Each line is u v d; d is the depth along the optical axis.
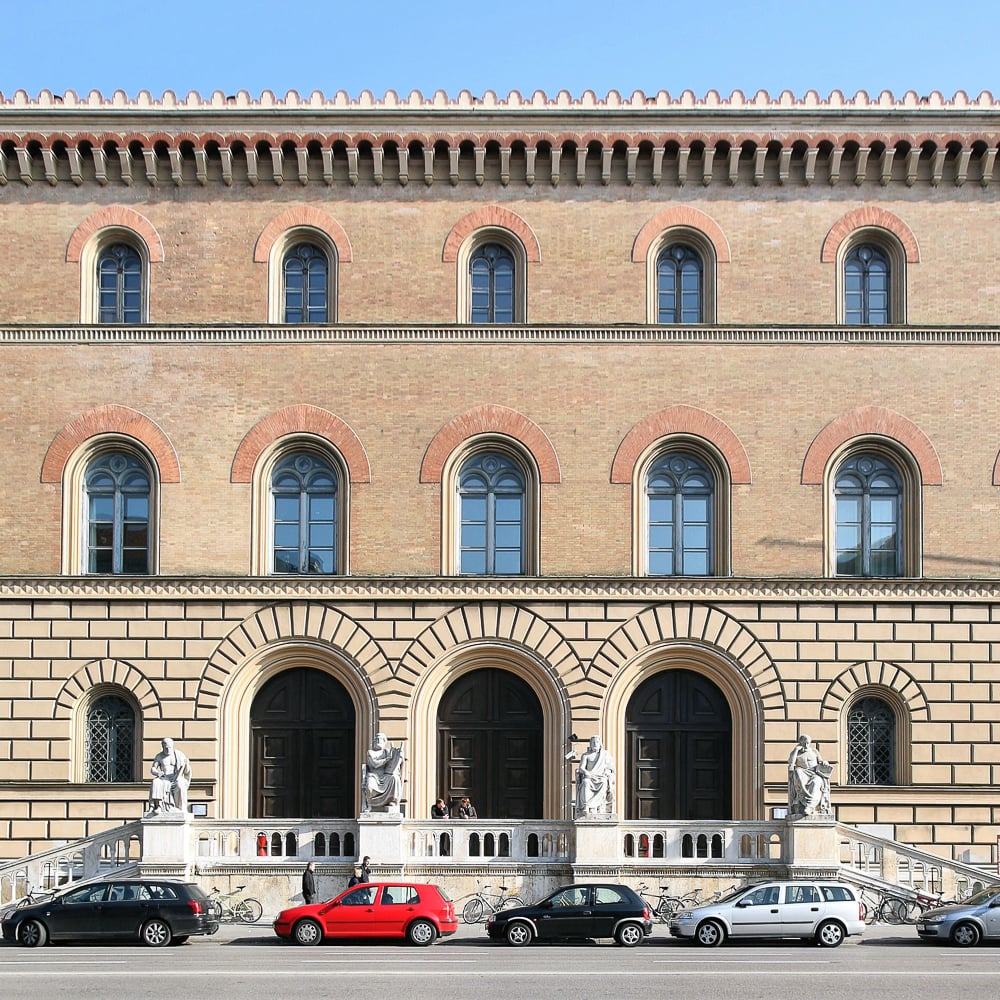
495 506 41.47
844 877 36.12
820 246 41.88
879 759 40.53
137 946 32.34
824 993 24.06
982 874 36.94
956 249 41.81
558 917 32.72
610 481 41.00
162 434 41.25
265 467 41.38
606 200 42.09
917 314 41.56
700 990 24.36
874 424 41.12
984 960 29.08
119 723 40.75
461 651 40.50
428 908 32.84
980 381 41.28
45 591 40.50
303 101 42.25
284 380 41.44
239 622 40.50
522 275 41.97
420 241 42.00
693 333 41.38
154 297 41.81
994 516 40.88
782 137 41.62
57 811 39.81
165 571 40.78
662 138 41.62
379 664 40.38
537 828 36.97
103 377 41.47
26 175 41.97
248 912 36.38
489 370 41.41
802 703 40.19
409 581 40.62
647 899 36.12
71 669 40.31
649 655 40.53
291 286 42.31
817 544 40.75
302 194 42.22
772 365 41.38
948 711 40.09
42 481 41.06
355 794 40.62
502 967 27.61
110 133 41.69
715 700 41.16
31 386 41.47
